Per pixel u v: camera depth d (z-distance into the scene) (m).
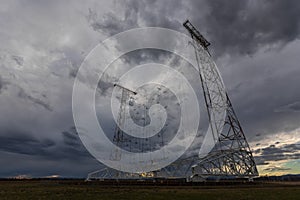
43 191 45.19
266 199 32.16
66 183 77.06
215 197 34.62
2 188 55.78
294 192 40.72
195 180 73.00
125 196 36.12
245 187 54.59
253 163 79.44
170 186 58.84
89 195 37.59
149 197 34.94
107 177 91.44
